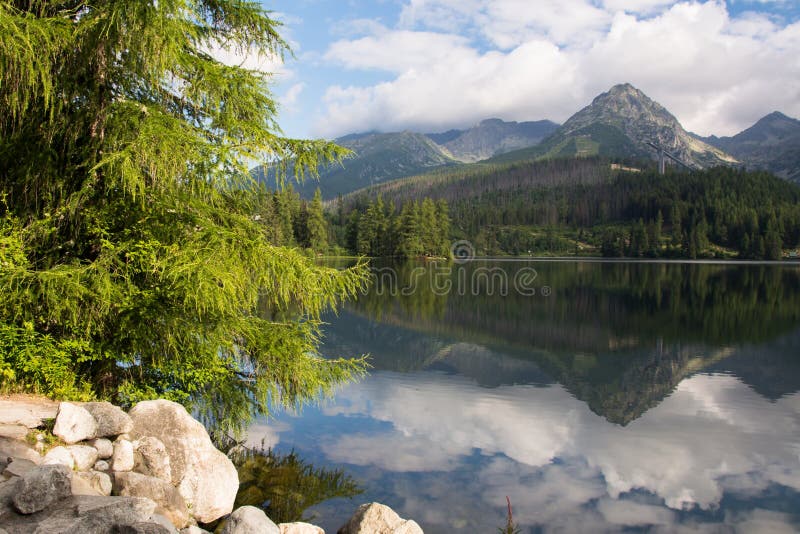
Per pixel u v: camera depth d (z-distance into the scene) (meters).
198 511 6.34
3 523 4.10
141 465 6.23
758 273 73.31
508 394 14.55
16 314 6.82
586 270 81.38
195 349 8.31
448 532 7.11
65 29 6.45
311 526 6.38
